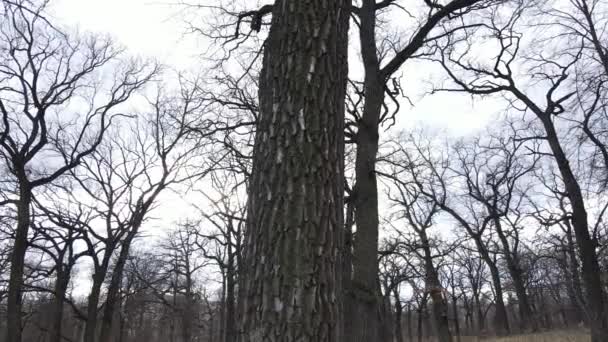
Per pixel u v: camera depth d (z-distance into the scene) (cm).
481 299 6200
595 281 1352
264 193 259
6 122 1686
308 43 284
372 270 794
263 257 246
